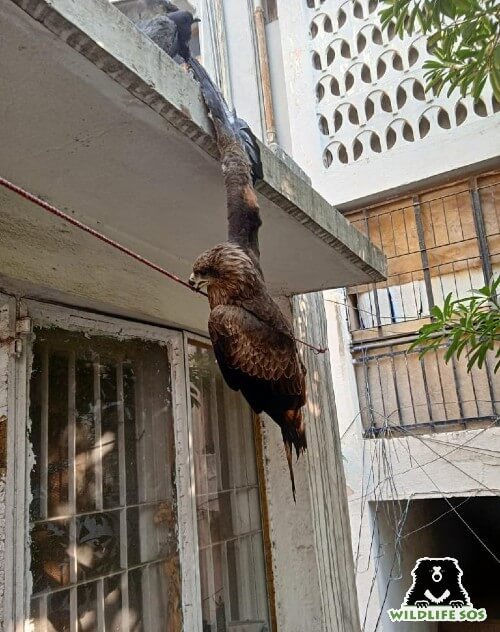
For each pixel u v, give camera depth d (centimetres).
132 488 248
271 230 253
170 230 246
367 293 558
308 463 355
